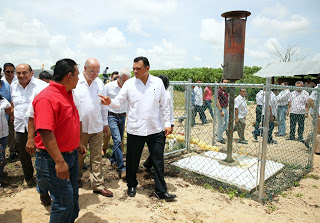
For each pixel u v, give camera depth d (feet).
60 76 6.89
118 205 10.76
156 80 11.20
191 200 11.34
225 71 13.97
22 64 11.65
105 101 10.38
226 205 10.94
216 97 19.60
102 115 12.44
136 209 10.45
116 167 15.08
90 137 11.44
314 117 15.84
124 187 12.64
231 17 13.52
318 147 19.39
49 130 6.35
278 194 12.27
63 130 7.00
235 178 13.07
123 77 14.23
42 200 10.35
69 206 7.21
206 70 80.28
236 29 13.34
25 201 10.88
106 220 9.55
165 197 11.18
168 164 15.96
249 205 11.00
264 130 10.87
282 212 10.51
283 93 23.43
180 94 18.58
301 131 21.30
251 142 22.49
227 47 13.71
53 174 6.98
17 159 16.46
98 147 11.50
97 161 11.54
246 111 21.25
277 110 23.93
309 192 12.62
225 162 15.48
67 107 6.95
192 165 15.15
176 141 18.69
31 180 12.66
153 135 11.18
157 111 11.17
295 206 11.09
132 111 11.07
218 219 9.77
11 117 14.07
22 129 11.74
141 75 10.60
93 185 11.59
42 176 7.12
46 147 6.40
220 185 12.94
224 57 14.01
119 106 11.15
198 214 10.12
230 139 15.17
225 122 21.83
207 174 13.71
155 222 9.48
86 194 11.66
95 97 11.25
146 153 18.38
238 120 21.29
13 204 10.59
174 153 18.21
